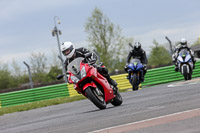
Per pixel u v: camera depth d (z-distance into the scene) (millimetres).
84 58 28453
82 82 27938
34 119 31234
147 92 42875
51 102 52438
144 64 54531
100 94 28016
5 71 158750
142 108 23766
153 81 74500
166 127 14922
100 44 152625
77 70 27891
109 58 151125
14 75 131625
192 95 27203
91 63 28828
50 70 136125
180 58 57125
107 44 152750
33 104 53500
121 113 22734
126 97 40281
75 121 22703
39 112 39562
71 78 28203
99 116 23141
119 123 18188
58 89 76125
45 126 23000
